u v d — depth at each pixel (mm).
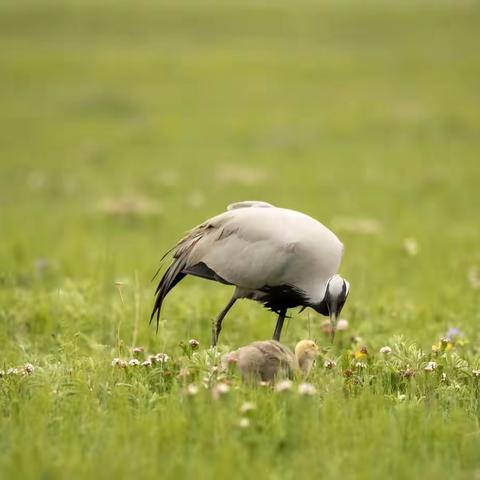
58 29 58281
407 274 16453
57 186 27281
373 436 6867
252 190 26641
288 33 57406
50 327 11023
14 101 40812
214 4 65750
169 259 16828
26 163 30500
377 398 7730
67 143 33625
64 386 7902
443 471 6355
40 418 7145
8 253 17469
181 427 6941
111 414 7367
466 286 14539
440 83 44094
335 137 34625
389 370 8547
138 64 49000
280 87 44094
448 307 12836
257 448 6641
